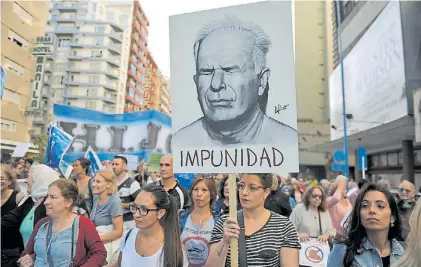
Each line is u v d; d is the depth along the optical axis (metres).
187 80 2.69
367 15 24.14
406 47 17.02
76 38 62.78
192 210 3.77
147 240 2.67
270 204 5.82
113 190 4.19
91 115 8.74
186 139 2.66
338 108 28.91
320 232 4.88
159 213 2.64
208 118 2.62
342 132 27.34
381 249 2.47
